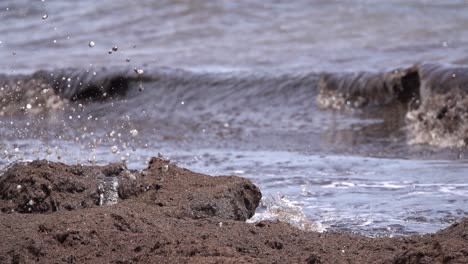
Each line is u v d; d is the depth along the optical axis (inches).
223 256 803.4
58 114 2215.8
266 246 857.5
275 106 2274.9
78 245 848.3
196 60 2851.9
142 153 1638.8
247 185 1054.4
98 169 1062.4
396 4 3346.5
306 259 795.4
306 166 1491.1
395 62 2652.6
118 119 2156.7
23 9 3713.1
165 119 2158.0
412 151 1692.9
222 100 2341.3
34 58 2994.6
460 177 1357.0
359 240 881.5
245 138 1881.2
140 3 3597.4
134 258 811.4
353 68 2544.3
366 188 1289.4
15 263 820.6
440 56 2694.4
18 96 2329.0
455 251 745.0
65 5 3708.2
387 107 2181.3
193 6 3491.6
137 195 1032.8
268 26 3248.0
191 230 903.1
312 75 2378.2
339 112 2190.0
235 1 3506.4
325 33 3110.2
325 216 1114.7
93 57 2970.0
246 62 2797.7
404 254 762.2
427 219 1090.1
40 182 1004.6
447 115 1918.1
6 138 1801.2
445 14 3211.1
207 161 1558.8
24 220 921.5
